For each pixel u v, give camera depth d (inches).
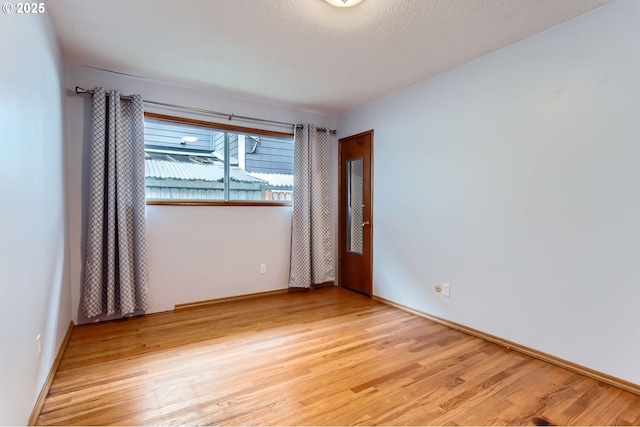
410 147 131.9
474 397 72.9
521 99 95.4
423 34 91.7
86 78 114.7
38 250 67.3
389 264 142.9
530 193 93.7
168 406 69.0
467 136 110.3
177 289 134.5
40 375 68.5
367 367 86.3
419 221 128.3
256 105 150.7
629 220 75.7
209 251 141.6
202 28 89.1
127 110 120.7
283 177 168.1
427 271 125.3
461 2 77.1
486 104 104.5
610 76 78.2
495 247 102.5
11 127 51.4
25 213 58.5
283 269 162.4
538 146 91.7
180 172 140.8
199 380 79.4
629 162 75.5
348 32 90.7
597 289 80.9
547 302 90.3
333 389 75.8
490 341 103.3
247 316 127.0
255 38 94.0
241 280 149.9
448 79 116.4
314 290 166.9
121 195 116.3
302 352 95.2
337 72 118.5
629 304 75.8
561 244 87.3
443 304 119.0
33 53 65.6
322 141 169.9
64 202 102.2
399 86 132.2
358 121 160.1
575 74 84.1
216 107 140.4
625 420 65.4
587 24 81.8
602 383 79.0
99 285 114.2
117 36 93.3
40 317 68.6
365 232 156.8
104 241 116.8
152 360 89.6
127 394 73.2
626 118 75.9
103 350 95.6
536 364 88.6
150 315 127.1
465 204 111.2
